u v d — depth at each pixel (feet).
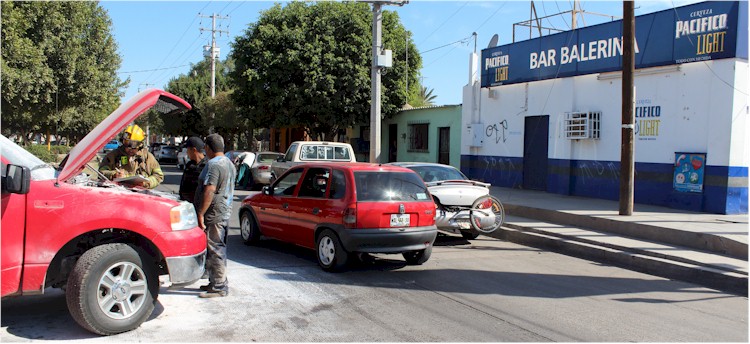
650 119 42.57
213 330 16.87
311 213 25.99
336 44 74.33
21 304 18.83
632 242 31.14
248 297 20.58
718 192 37.52
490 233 35.06
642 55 42.98
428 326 17.79
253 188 66.69
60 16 65.46
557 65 50.62
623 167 36.09
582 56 48.08
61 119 78.69
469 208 32.83
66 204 15.65
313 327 17.40
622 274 26.35
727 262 26.20
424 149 73.67
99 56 79.00
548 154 52.13
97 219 15.93
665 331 17.85
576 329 17.84
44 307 18.54
